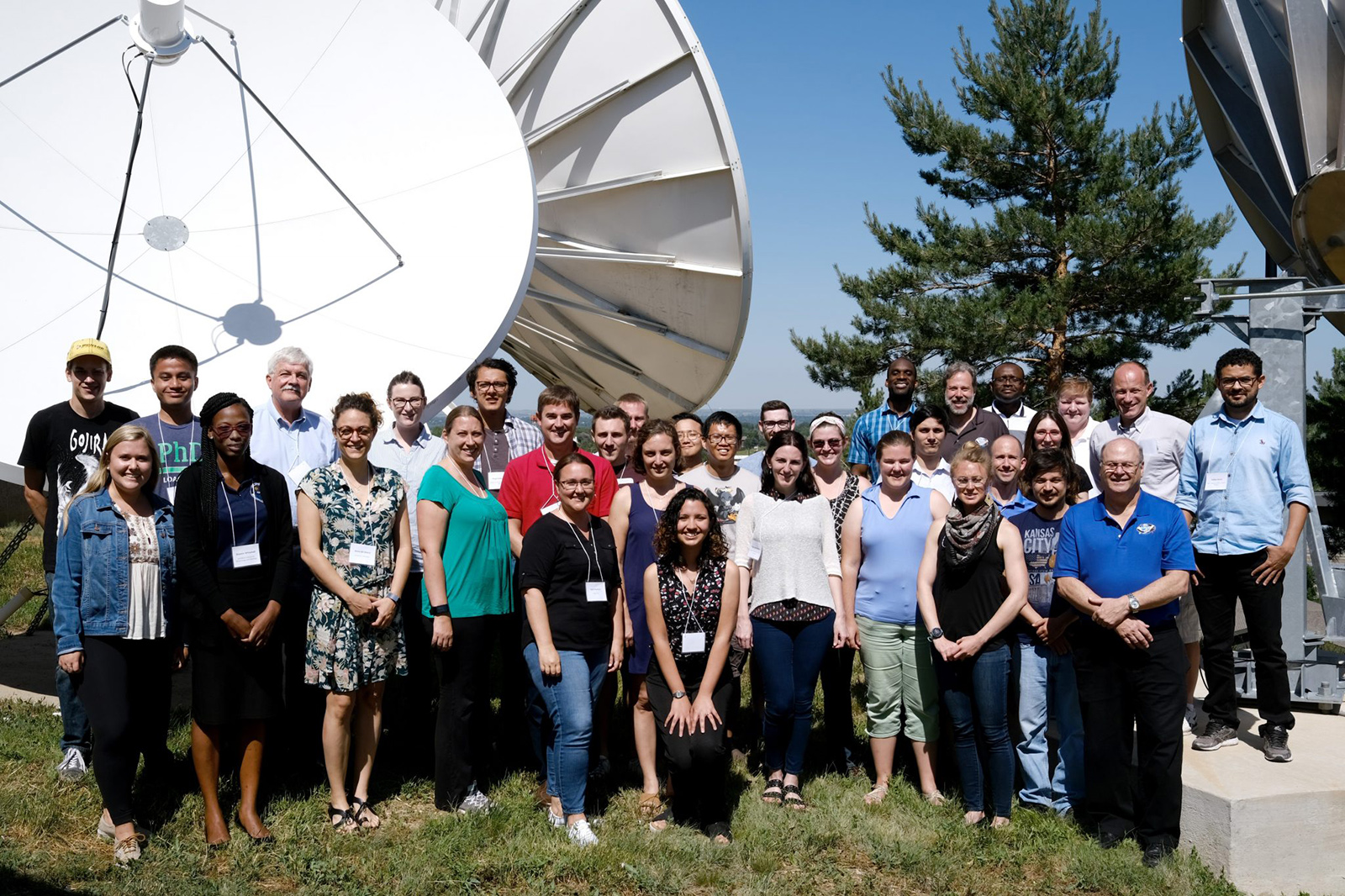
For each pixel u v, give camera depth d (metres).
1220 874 5.12
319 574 5.10
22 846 4.67
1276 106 8.70
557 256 11.83
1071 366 19.44
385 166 8.48
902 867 5.12
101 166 7.95
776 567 5.82
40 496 5.88
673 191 11.09
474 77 8.63
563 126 11.18
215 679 4.88
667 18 10.41
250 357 7.61
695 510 5.31
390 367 7.74
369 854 4.90
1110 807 5.48
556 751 5.30
